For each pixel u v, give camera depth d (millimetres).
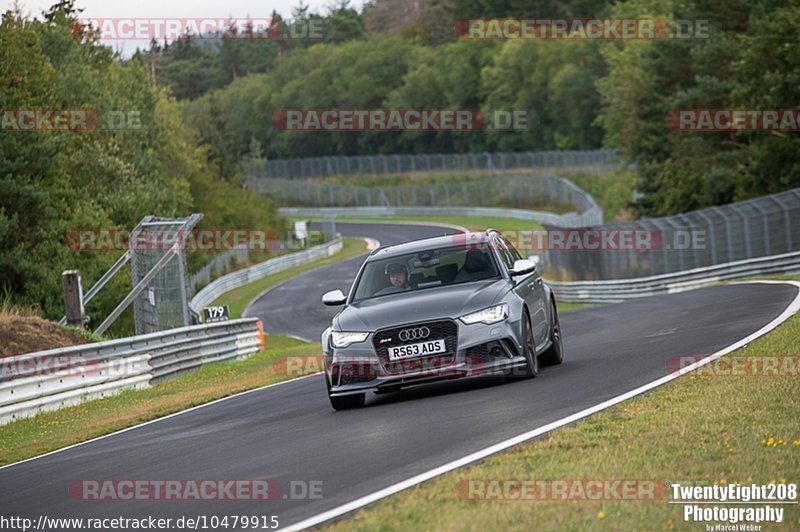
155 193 191375
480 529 18312
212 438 36781
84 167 172875
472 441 27531
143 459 33750
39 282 135250
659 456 22938
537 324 43250
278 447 31609
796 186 165625
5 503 28719
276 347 127250
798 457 21875
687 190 199750
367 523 19469
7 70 152750
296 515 21547
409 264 42969
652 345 49281
